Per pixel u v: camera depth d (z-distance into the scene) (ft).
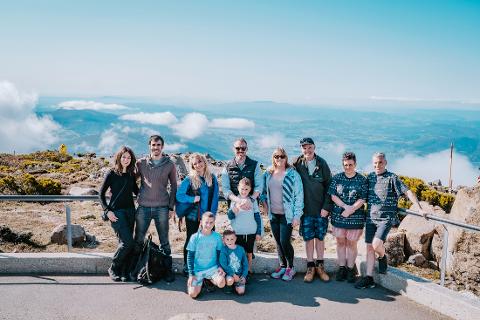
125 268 20.53
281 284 20.38
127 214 20.02
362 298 18.86
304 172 20.48
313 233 20.71
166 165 20.15
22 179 64.64
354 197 19.90
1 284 19.57
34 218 43.98
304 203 20.65
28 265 20.86
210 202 20.33
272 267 21.81
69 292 18.83
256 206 20.58
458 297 17.15
